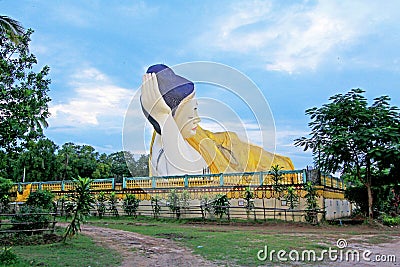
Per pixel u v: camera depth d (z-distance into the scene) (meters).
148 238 13.53
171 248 11.45
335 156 19.00
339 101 19.16
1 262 8.73
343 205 24.20
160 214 22.30
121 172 46.59
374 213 20.75
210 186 21.45
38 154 38.34
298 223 18.61
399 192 21.80
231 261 9.62
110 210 23.72
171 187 22.38
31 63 16.45
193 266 9.09
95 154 48.56
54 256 9.91
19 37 14.88
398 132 17.89
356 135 17.58
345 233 15.55
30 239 12.50
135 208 23.14
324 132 19.09
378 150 17.36
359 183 23.86
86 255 10.22
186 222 20.09
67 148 44.78
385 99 18.81
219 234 14.53
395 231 16.77
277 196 19.95
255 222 18.97
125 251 10.95
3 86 14.80
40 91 16.67
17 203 25.39
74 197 12.73
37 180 39.03
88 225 18.69
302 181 19.72
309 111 19.56
